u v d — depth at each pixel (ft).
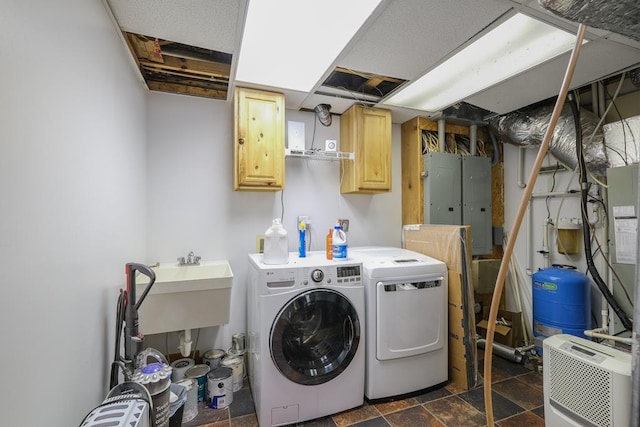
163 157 7.77
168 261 7.79
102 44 4.44
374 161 8.91
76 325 3.56
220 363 7.30
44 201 2.90
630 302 6.39
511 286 10.47
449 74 7.02
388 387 6.63
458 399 6.76
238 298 8.41
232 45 5.78
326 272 6.24
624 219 6.41
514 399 6.69
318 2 4.66
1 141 2.30
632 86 7.55
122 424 2.84
